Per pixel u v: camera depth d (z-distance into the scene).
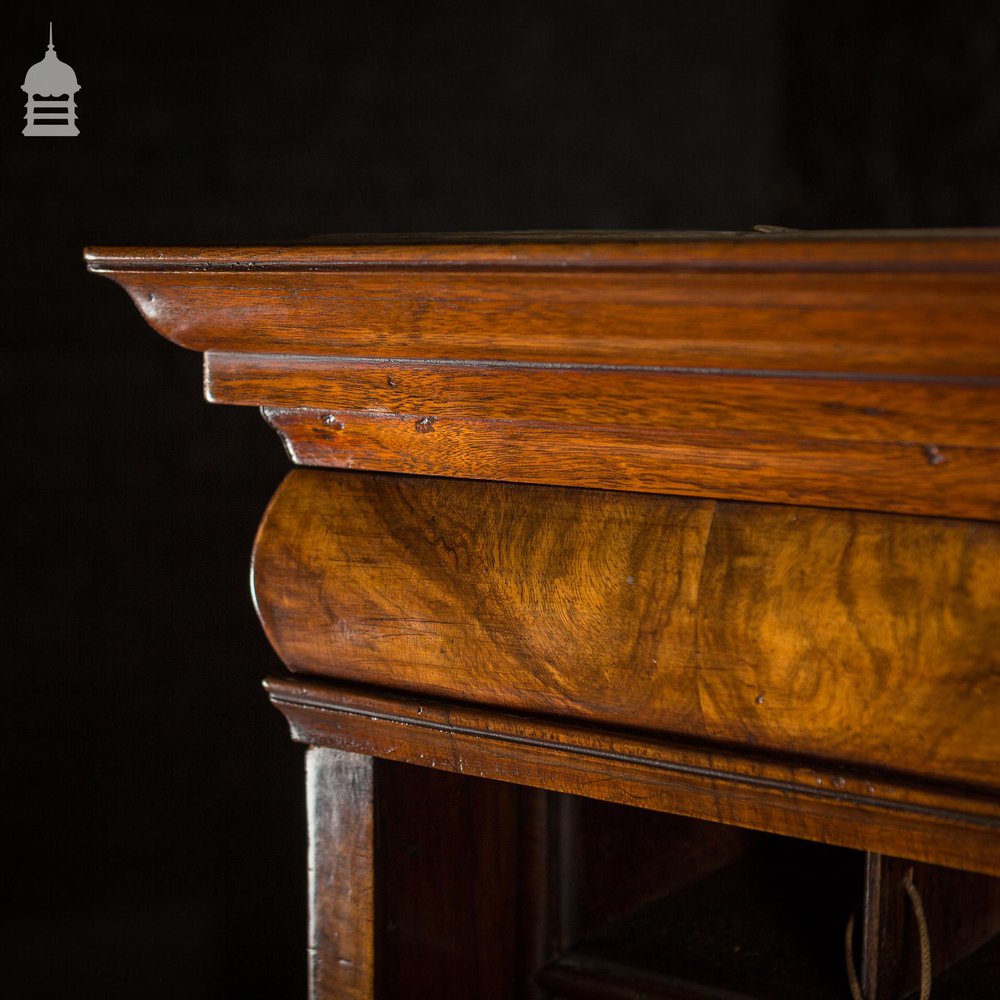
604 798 0.76
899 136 3.62
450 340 0.73
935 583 0.64
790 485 0.69
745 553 0.69
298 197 3.02
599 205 3.44
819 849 1.22
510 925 1.05
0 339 2.78
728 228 3.59
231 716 3.03
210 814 3.02
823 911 1.13
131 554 2.94
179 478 2.96
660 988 1.02
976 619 0.62
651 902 1.16
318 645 0.85
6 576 2.83
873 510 0.67
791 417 0.67
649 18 3.45
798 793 0.68
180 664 2.99
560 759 0.77
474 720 0.79
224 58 2.90
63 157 2.78
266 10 2.94
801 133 3.60
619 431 0.72
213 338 0.83
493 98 3.27
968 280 0.56
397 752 0.84
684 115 3.51
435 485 0.80
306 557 0.84
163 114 2.85
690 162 3.53
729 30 3.52
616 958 1.06
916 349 0.60
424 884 0.95
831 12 3.56
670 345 0.67
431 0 3.16
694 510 0.71
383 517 0.81
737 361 0.66
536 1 3.30
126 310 2.89
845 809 0.67
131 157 2.83
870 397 0.64
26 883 2.88
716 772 0.70
